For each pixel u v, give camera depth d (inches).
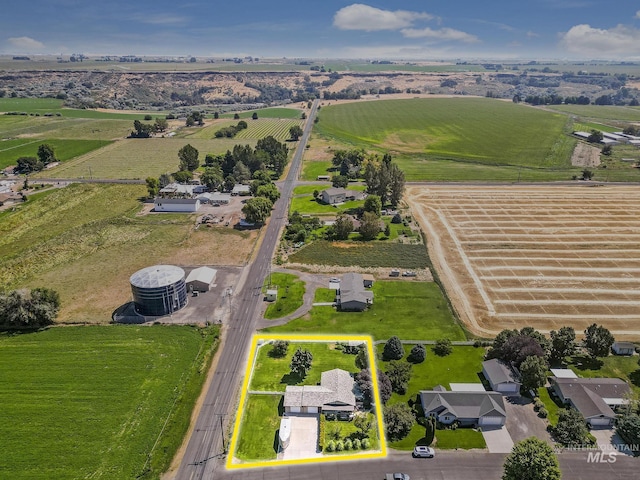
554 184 7406.5
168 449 2463.1
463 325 3671.3
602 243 5132.9
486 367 3036.4
